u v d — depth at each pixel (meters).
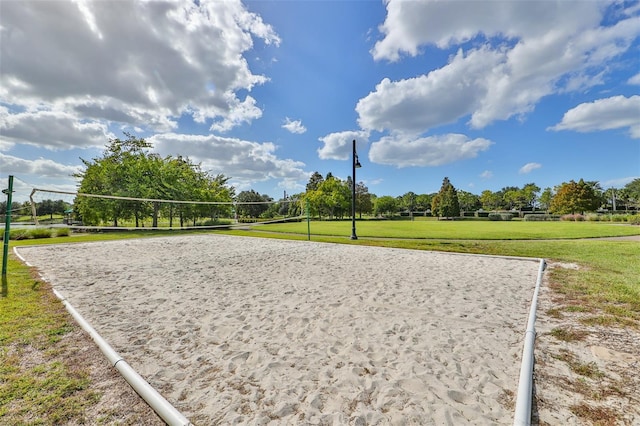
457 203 44.00
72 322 3.07
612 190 47.44
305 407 1.71
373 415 1.63
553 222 25.19
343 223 26.62
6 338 2.65
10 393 1.79
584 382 1.93
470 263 6.85
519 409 1.57
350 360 2.31
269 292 4.41
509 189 64.06
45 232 13.93
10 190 5.34
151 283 5.00
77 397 1.78
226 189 32.00
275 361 2.29
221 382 2.00
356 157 12.27
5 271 5.24
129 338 2.76
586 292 4.16
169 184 21.77
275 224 25.67
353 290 4.50
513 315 3.35
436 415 1.63
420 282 5.00
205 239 13.22
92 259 7.61
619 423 1.51
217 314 3.44
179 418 1.53
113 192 18.98
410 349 2.50
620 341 2.57
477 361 2.28
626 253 7.51
